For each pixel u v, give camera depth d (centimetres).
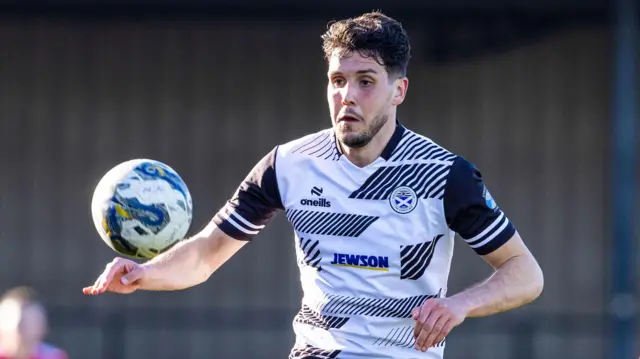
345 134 1442
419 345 1385
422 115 4372
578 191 4316
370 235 1471
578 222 4309
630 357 3397
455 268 4306
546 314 3603
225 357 4122
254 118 4331
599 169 4297
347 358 1477
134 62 4303
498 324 3769
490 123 4366
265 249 4325
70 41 4275
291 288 4312
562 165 4325
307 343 1510
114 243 1504
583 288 4281
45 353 2823
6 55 4253
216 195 4316
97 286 1459
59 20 4050
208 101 4322
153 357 4088
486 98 4362
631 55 3478
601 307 4266
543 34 4269
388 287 1470
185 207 1532
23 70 4262
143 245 1498
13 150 4272
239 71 4334
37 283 4259
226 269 4306
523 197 4338
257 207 1568
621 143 3484
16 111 4266
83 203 4288
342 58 1436
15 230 4262
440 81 4378
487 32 4275
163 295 4272
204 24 4188
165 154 4306
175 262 1529
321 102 4334
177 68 4316
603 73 4294
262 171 1556
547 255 4316
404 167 1476
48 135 4281
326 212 1495
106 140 4294
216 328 4028
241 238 1582
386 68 1441
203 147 4319
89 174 4288
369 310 1474
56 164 4281
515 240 1481
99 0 3550
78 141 4288
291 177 1526
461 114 4372
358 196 1480
